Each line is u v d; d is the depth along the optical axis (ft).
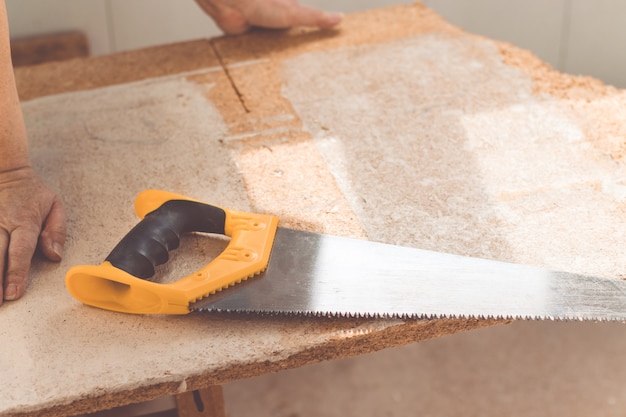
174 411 5.44
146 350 3.86
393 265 4.19
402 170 5.11
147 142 5.58
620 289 4.01
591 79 6.01
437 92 5.93
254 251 4.15
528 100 5.75
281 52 6.70
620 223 4.53
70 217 4.86
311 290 4.01
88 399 3.68
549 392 7.07
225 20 6.88
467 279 4.10
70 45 8.60
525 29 9.39
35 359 3.83
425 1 9.17
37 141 5.66
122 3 8.70
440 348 7.61
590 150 5.17
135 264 3.94
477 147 5.28
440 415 6.97
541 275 4.12
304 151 5.35
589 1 9.01
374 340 3.96
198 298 3.92
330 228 4.61
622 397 6.98
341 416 7.04
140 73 6.54
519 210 4.68
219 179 5.13
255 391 7.36
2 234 4.42
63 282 4.33
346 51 6.63
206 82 6.31
